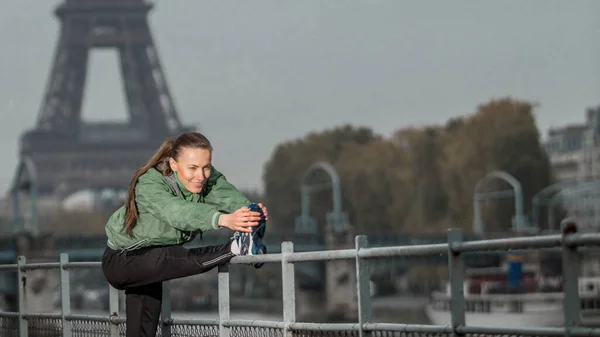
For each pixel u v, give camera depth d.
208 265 9.34
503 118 147.50
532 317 88.31
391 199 172.12
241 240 9.15
